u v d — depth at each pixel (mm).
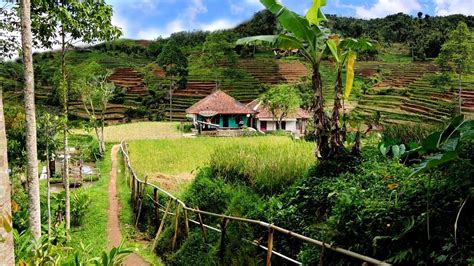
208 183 9812
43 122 10945
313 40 7465
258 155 10328
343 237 4988
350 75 7859
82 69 35688
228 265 7285
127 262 8953
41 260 6141
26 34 7285
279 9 7332
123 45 91438
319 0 7477
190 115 44031
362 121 8562
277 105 37625
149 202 11422
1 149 3406
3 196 3352
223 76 66625
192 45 89250
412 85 55500
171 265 8719
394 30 90312
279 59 78438
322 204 6570
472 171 4293
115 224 11625
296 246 6359
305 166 8820
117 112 53781
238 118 40250
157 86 63031
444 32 78688
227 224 7875
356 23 77438
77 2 8891
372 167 6895
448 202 4328
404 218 4445
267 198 8320
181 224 9344
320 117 7695
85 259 7191
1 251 3324
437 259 3963
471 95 45000
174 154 20641
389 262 4309
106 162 22391
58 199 11969
